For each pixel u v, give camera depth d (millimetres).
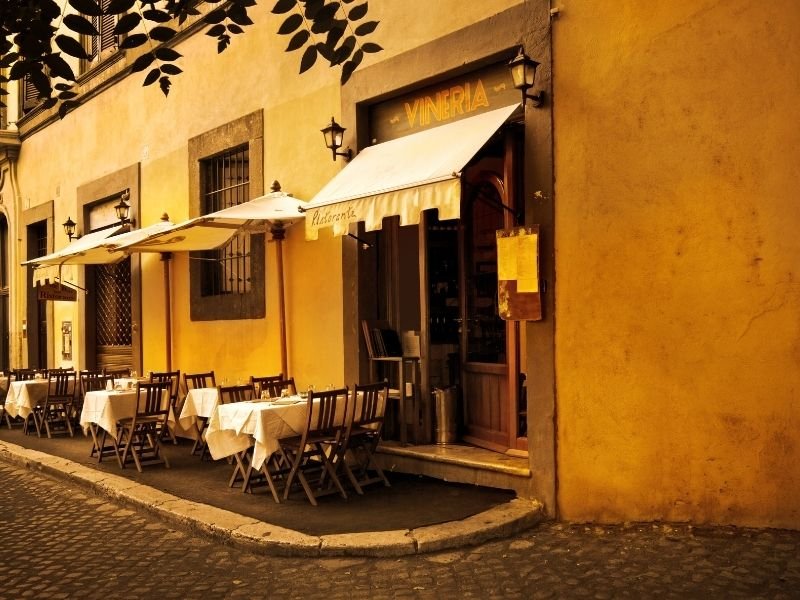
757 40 4984
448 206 5289
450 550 4965
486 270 7035
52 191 14031
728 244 5051
